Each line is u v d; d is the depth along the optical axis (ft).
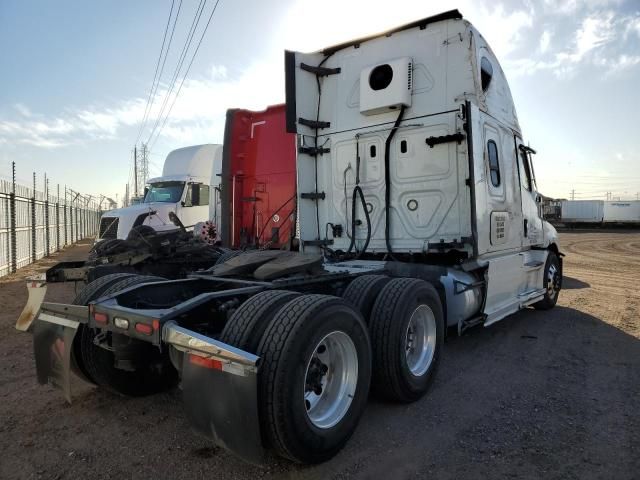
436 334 14.80
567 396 14.34
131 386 13.84
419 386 13.79
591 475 9.91
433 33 19.06
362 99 20.06
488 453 10.84
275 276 13.32
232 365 8.87
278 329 9.48
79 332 12.84
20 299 32.71
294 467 10.18
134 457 10.59
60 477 9.74
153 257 21.94
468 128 17.47
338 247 21.38
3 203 48.26
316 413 10.42
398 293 13.35
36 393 14.56
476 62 18.54
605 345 20.15
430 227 18.94
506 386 15.24
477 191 17.95
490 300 19.36
